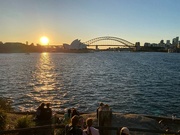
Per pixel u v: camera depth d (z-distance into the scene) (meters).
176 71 96.81
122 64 143.12
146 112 32.53
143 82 63.16
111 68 112.62
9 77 72.81
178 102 38.50
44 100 40.34
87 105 36.91
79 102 39.00
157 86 56.00
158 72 92.12
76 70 102.12
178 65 134.38
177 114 31.45
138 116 17.86
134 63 152.75
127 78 72.62
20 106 35.91
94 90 50.53
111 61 178.88
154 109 34.16
